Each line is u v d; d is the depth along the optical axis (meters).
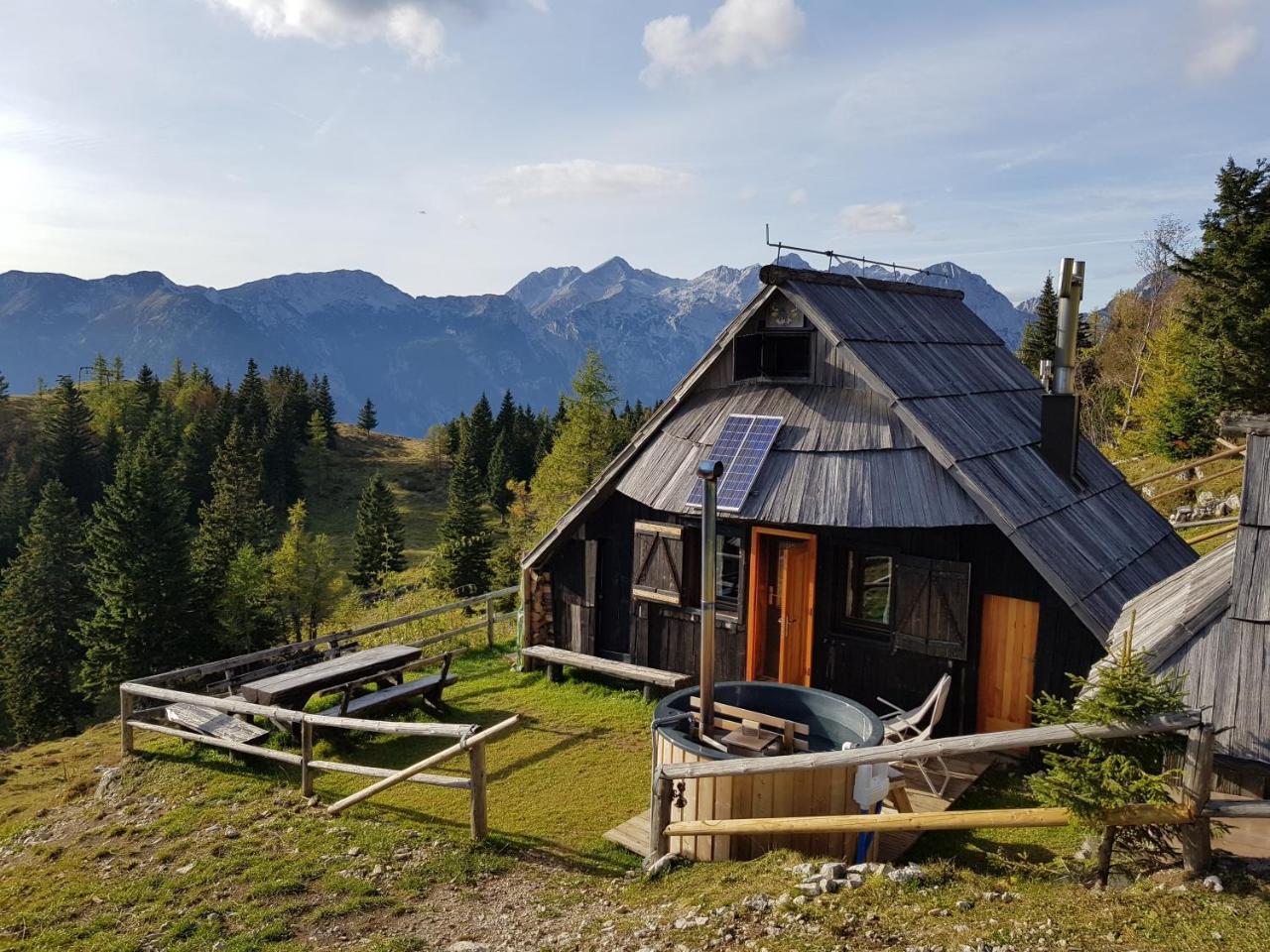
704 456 12.92
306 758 10.38
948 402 12.32
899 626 11.50
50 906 8.16
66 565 56.19
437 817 9.58
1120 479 14.66
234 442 80.31
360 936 7.09
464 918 7.29
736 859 7.71
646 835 8.78
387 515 72.25
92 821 10.60
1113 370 47.06
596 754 11.47
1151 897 5.52
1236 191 25.30
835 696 9.04
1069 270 12.42
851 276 13.92
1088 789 5.64
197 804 10.46
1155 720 5.49
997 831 8.60
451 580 52.84
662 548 13.73
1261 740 5.86
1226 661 6.16
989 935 5.37
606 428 55.84
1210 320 26.83
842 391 12.30
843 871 6.77
